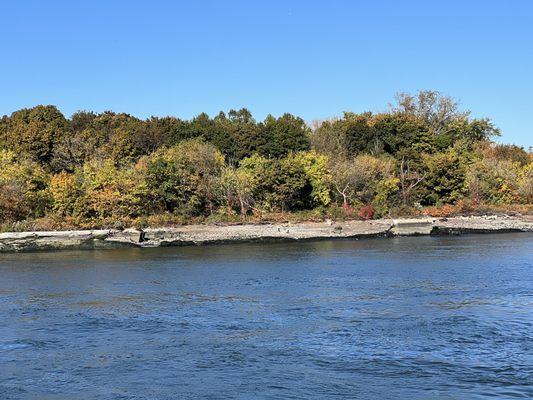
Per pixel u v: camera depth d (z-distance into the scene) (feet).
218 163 229.04
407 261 127.03
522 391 46.70
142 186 196.24
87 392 48.14
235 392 47.42
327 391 47.24
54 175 214.90
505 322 67.97
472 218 217.97
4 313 77.66
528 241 172.35
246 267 121.80
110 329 68.28
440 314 72.69
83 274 114.83
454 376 50.19
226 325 69.21
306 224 198.08
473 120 339.36
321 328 66.74
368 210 211.41
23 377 51.88
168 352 58.54
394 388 47.70
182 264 129.29
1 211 181.16
